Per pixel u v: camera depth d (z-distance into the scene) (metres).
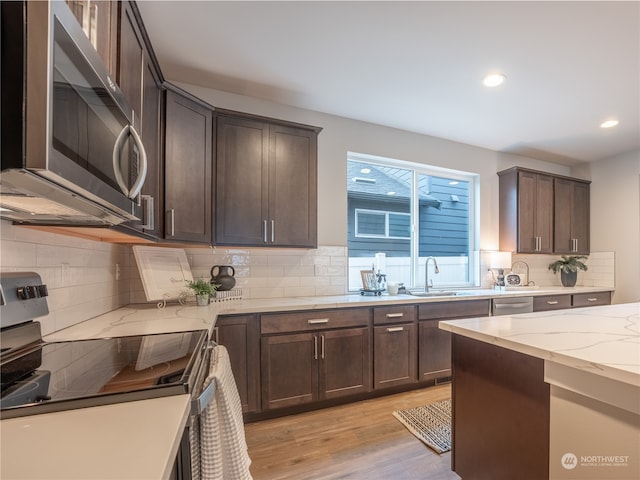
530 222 3.87
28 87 0.62
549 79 2.43
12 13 0.62
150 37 2.00
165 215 1.95
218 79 2.49
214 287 2.32
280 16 1.82
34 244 1.23
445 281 3.80
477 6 1.73
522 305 3.31
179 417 0.67
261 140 2.46
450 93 2.67
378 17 1.82
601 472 1.00
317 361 2.38
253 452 1.91
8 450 0.54
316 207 2.64
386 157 3.35
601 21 1.82
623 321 1.57
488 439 1.40
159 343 1.20
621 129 3.36
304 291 2.91
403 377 2.68
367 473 1.73
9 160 0.61
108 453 0.53
